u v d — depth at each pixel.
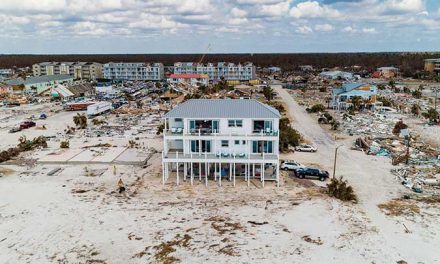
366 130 94.88
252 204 49.62
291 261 36.41
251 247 38.94
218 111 57.97
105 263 36.31
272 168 63.09
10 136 92.69
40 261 36.56
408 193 53.81
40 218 45.75
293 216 46.03
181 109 58.56
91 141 85.75
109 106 130.00
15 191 54.56
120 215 46.47
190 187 55.66
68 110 132.62
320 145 81.88
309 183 57.47
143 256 37.47
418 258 36.81
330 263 36.03
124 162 66.94
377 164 67.25
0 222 44.69
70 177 60.50
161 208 48.47
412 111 118.69
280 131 77.50
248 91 180.75
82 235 41.62
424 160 68.44
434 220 44.97
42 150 76.81
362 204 49.84
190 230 42.59
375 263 36.00
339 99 132.00
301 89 193.50
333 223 44.22
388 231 42.34
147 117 117.94
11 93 178.38
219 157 55.81
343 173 62.34
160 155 73.00
